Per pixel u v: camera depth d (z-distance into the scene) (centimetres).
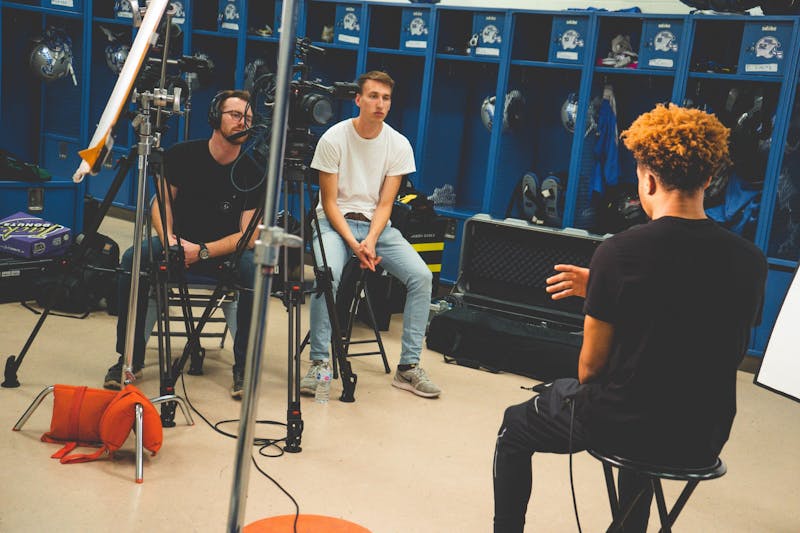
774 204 479
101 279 477
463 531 275
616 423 192
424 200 520
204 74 337
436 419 376
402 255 414
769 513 312
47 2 534
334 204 412
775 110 502
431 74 582
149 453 309
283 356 443
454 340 469
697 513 306
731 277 187
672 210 193
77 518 257
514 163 603
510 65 555
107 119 213
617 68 525
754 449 377
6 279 479
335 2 617
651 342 187
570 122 571
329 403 381
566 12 531
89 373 386
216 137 378
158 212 378
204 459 309
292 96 314
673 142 189
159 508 269
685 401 188
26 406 339
